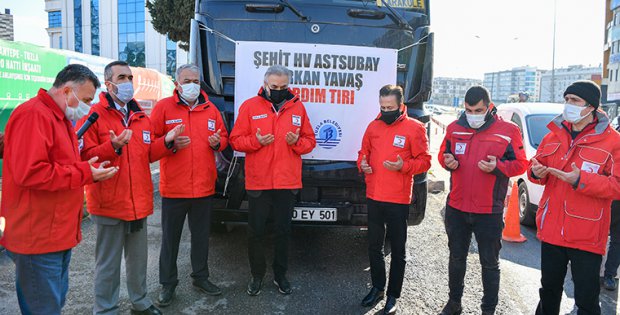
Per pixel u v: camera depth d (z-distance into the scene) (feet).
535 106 23.38
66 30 150.71
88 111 8.36
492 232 10.64
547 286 9.91
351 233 18.33
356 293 12.82
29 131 7.48
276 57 13.05
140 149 10.31
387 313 11.46
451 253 11.32
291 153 11.95
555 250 9.66
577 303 9.55
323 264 15.02
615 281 13.84
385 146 11.34
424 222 20.59
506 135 10.53
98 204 9.75
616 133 9.10
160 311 11.28
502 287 13.65
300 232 18.34
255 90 13.08
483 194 10.56
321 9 13.52
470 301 12.42
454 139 11.02
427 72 13.98
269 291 12.82
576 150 9.34
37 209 7.80
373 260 11.98
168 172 11.49
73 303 11.89
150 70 35.12
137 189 10.21
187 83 11.37
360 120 13.37
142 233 10.76
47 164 7.52
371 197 11.60
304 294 12.67
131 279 10.77
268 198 12.05
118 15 142.92
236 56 13.01
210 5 13.38
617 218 13.37
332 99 13.25
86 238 17.30
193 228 12.11
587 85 9.00
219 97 13.48
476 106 10.37
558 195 9.52
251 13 13.41
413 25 13.84
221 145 11.91
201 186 11.65
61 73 8.00
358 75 13.26
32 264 7.92
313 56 13.09
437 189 27.99
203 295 12.46
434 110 237.66
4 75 18.89
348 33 13.61
